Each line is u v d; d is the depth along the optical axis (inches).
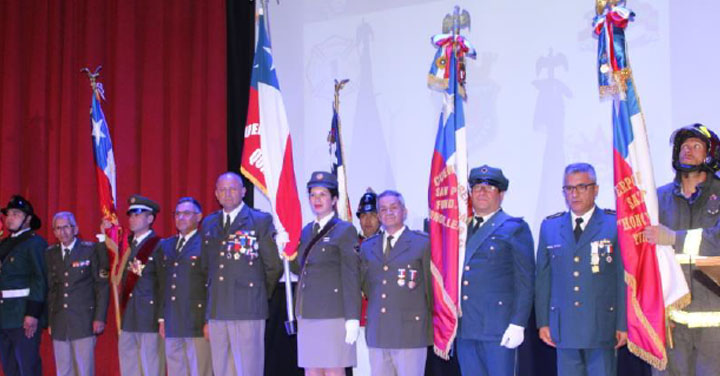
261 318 181.2
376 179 218.4
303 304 167.2
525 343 183.9
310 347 165.5
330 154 214.8
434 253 160.7
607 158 188.4
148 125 250.2
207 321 186.2
